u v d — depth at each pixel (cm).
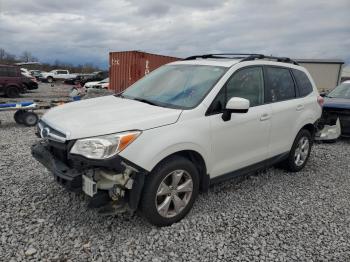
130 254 304
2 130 865
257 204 420
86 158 300
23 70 2916
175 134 337
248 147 428
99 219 359
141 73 1867
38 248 305
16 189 429
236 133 403
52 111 393
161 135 329
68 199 402
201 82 402
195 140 353
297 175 542
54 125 339
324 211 411
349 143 816
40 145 377
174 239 330
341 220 389
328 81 3209
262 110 441
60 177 320
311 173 558
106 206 325
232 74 409
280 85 490
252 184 489
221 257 307
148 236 332
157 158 323
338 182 520
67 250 304
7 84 1930
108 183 322
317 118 562
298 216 395
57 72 4053
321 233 358
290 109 492
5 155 591
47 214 366
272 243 334
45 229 337
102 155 299
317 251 323
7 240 315
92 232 335
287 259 308
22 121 920
